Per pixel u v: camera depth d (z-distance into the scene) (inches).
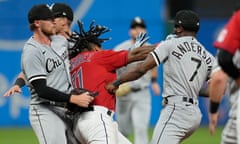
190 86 922.1
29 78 869.2
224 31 749.9
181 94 921.5
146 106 1403.8
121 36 2070.6
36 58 868.0
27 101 2060.8
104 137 864.9
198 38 2176.4
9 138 1788.9
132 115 1403.8
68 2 2044.8
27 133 1900.8
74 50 937.5
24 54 876.6
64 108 897.5
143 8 2086.6
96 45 947.3
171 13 2191.2
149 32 2087.8
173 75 922.7
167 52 917.2
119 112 1418.6
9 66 2058.3
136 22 1418.6
